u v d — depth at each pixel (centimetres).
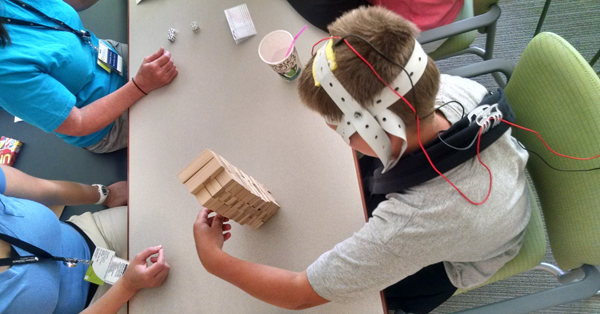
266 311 87
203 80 113
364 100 55
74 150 162
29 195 128
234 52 113
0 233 100
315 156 94
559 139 79
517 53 172
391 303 107
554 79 75
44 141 166
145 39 125
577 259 82
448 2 104
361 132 58
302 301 75
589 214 77
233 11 116
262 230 92
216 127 106
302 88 65
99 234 133
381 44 54
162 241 100
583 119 73
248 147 101
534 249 95
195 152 105
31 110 108
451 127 62
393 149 64
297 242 88
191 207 101
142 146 111
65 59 121
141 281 93
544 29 171
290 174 94
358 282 68
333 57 55
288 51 90
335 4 100
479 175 63
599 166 74
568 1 171
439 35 104
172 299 94
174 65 116
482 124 60
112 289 97
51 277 108
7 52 105
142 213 104
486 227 65
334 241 86
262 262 89
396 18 56
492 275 92
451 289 95
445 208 63
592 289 80
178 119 111
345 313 80
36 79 108
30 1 120
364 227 70
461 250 69
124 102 117
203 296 92
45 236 111
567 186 81
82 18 181
